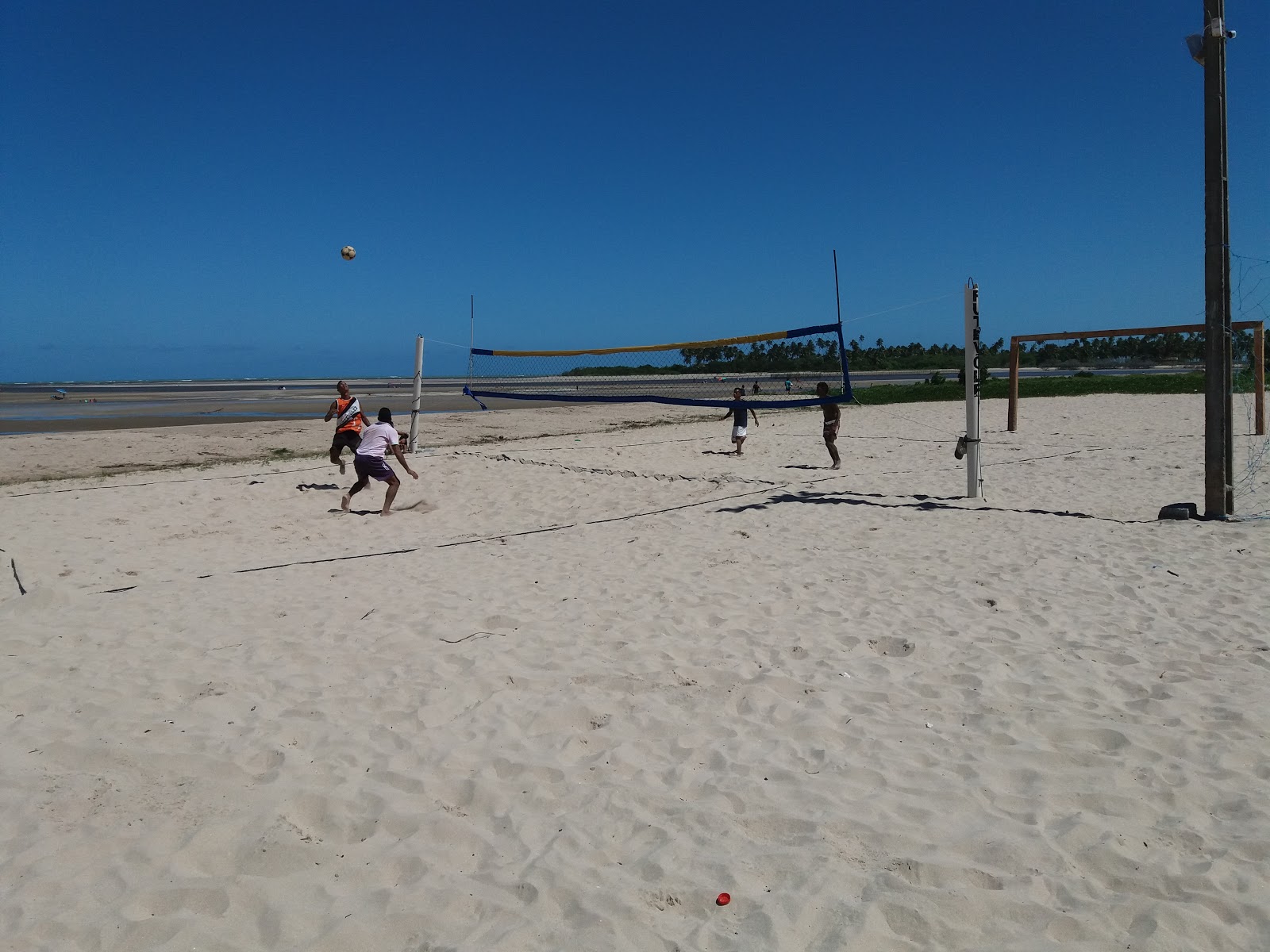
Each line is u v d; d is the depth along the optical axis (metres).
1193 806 2.81
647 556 6.72
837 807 2.88
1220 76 7.08
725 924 2.29
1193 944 2.14
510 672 4.23
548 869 2.56
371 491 10.36
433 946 2.22
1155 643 4.42
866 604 5.27
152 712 3.79
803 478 10.89
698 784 3.09
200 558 7.01
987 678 4.02
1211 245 7.19
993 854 2.57
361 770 3.24
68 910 2.38
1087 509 8.20
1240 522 7.07
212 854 2.67
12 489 10.75
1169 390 23.62
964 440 8.85
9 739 3.49
